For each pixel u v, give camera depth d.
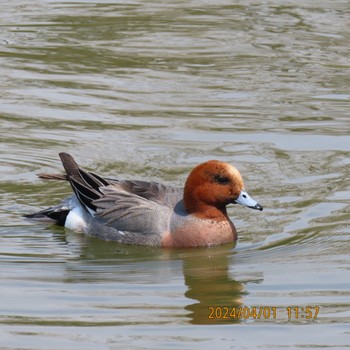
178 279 12.47
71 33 23.47
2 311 11.34
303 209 14.70
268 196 15.15
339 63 21.62
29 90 19.88
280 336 10.75
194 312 11.36
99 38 23.16
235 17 24.72
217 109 19.03
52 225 14.38
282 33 23.52
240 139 17.50
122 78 20.73
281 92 20.03
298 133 17.81
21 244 13.62
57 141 17.34
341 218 14.36
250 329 10.94
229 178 13.55
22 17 24.69
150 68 21.34
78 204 14.32
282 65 21.56
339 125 18.20
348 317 11.21
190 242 13.57
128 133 17.72
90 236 14.05
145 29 23.81
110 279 12.42
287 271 12.71
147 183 14.33
